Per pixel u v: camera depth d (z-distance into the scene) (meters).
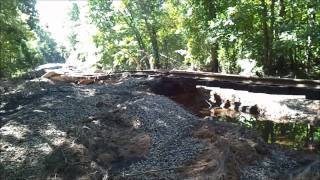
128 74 20.48
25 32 30.67
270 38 17.94
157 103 13.18
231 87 14.10
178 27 26.61
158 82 17.14
